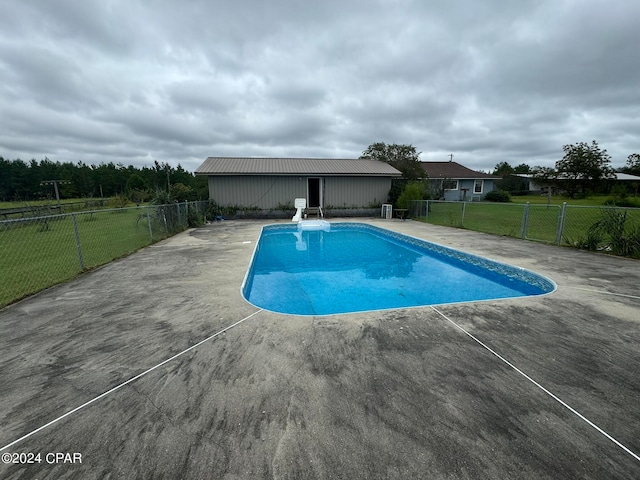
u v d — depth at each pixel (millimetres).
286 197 16078
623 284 4648
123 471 1561
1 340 2980
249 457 1637
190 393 2172
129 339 2977
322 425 1866
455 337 3018
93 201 24922
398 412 1985
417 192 15531
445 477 1525
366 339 2973
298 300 5113
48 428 1853
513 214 16375
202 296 4180
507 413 1984
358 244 10305
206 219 14188
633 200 17875
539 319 3434
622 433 1820
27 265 6445
